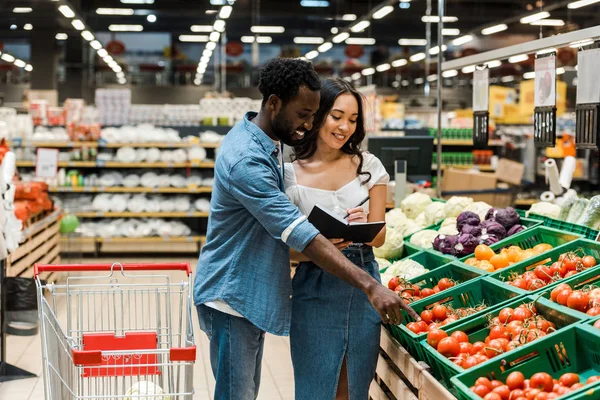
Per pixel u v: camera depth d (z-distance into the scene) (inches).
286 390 191.3
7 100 751.1
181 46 782.5
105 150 430.3
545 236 164.7
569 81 441.7
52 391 112.3
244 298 107.6
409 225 210.1
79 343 118.6
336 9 777.6
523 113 479.8
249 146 106.4
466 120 476.4
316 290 124.6
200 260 113.2
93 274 343.6
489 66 227.6
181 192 435.5
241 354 109.3
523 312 118.2
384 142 261.0
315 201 128.0
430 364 119.6
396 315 105.3
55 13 706.2
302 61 105.0
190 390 102.5
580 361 104.8
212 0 733.9
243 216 108.7
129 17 768.3
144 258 423.8
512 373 96.8
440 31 262.8
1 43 745.0
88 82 768.9
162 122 446.9
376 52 790.5
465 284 141.0
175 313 244.1
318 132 127.6
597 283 127.0
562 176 267.1
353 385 123.9
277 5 780.6
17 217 268.5
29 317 200.1
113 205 420.2
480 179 344.8
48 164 324.8
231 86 785.6
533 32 240.8
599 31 154.0
